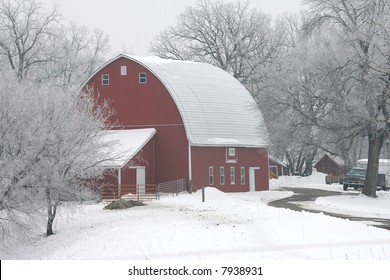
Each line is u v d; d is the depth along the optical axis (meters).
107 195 66.31
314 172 129.62
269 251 27.73
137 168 71.06
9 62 93.12
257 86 117.06
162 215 46.31
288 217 40.25
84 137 42.88
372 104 58.88
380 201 59.59
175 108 74.25
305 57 69.06
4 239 41.91
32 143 38.78
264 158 82.31
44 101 40.88
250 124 80.25
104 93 77.75
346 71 61.38
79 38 116.06
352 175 82.69
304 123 67.69
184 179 72.69
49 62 101.25
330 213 50.00
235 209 48.97
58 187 40.72
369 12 60.78
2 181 37.59
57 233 43.25
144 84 76.19
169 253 30.66
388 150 69.38
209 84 80.25
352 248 27.25
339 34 62.00
